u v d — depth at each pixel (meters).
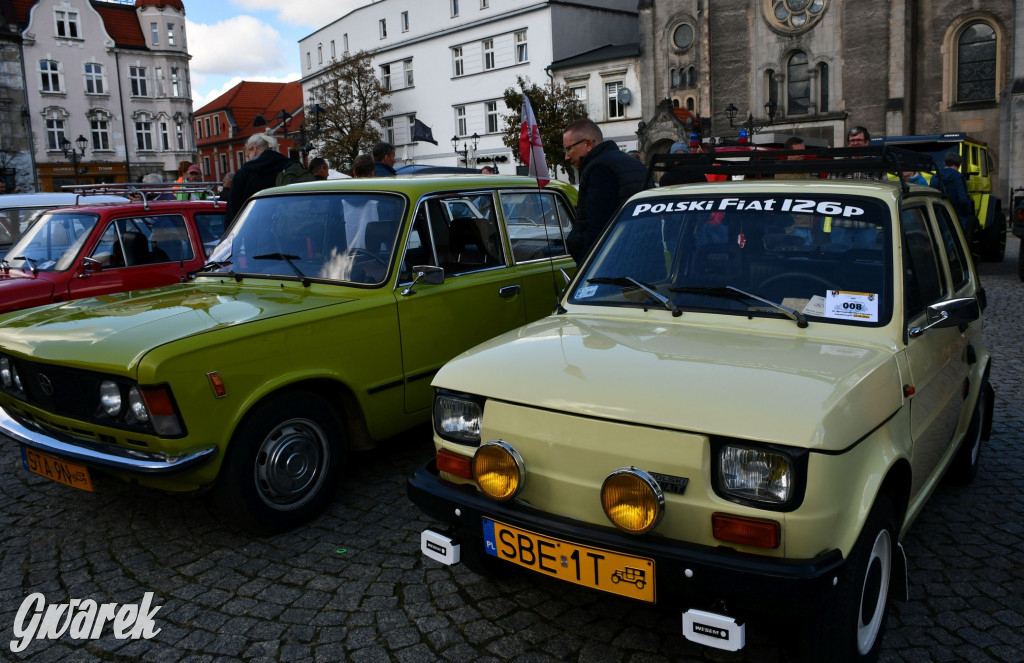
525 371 2.97
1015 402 6.26
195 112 83.62
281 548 4.04
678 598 2.69
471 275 5.20
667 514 2.54
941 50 31.98
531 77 48.09
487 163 52.09
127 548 4.11
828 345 3.02
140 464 3.70
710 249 3.61
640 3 39.66
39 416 4.21
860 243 3.32
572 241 5.94
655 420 2.54
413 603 3.48
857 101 33.72
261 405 4.02
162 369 3.59
